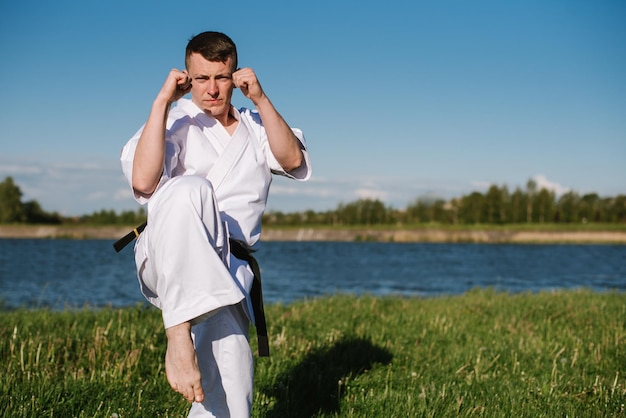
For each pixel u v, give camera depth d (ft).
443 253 158.71
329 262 112.16
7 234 304.30
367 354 17.21
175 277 7.56
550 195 346.54
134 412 11.67
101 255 127.13
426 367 16.39
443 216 361.30
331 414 12.29
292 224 366.84
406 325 23.08
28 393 11.78
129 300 48.19
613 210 341.62
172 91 8.39
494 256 143.33
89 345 16.11
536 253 161.68
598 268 101.09
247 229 8.98
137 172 8.27
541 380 15.21
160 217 7.65
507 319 25.18
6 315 23.82
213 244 7.86
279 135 9.05
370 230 313.94
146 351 15.83
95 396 12.21
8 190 329.93
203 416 8.35
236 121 9.46
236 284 7.73
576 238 279.69
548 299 34.22
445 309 28.99
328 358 16.60
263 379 14.20
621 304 31.42
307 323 23.00
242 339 8.39
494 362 17.02
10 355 14.74
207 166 8.93
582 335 21.29
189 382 7.40
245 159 9.04
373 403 12.80
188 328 7.57
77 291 54.75
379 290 60.54
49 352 14.93
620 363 17.04
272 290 58.03
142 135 8.31
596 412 12.54
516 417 12.10
